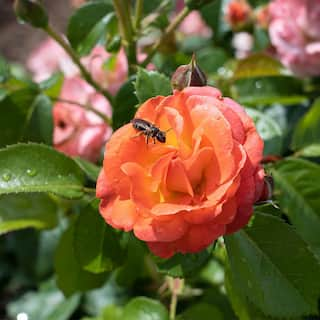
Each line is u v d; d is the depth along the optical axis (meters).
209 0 0.38
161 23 0.41
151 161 0.27
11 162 0.33
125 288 0.54
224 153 0.26
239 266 0.31
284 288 0.31
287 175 0.40
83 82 0.47
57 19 1.21
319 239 0.39
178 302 0.46
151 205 0.27
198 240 0.27
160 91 0.31
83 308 0.55
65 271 0.40
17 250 0.62
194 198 0.27
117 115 0.35
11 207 0.46
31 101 0.41
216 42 0.59
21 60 1.12
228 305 0.44
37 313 0.56
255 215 0.31
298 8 0.47
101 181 0.28
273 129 0.41
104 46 0.42
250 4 0.56
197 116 0.27
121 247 0.36
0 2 1.26
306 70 0.48
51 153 0.33
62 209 0.49
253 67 0.47
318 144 0.42
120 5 0.38
